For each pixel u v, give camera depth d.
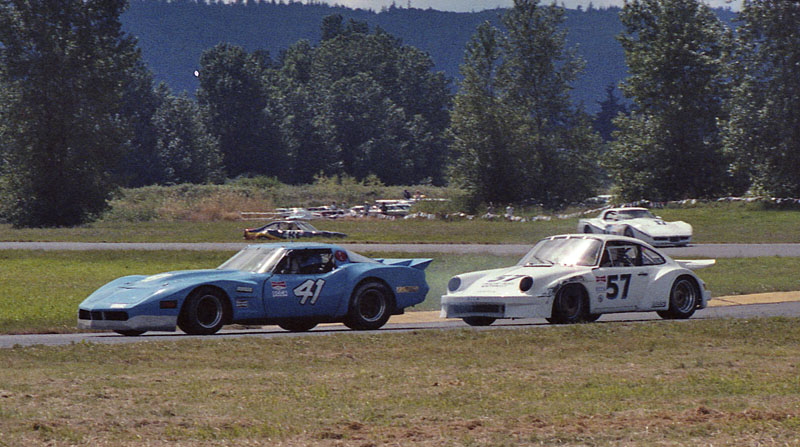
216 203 92.44
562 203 103.44
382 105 196.75
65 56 87.88
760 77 74.00
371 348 15.22
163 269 36.75
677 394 10.62
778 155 72.56
